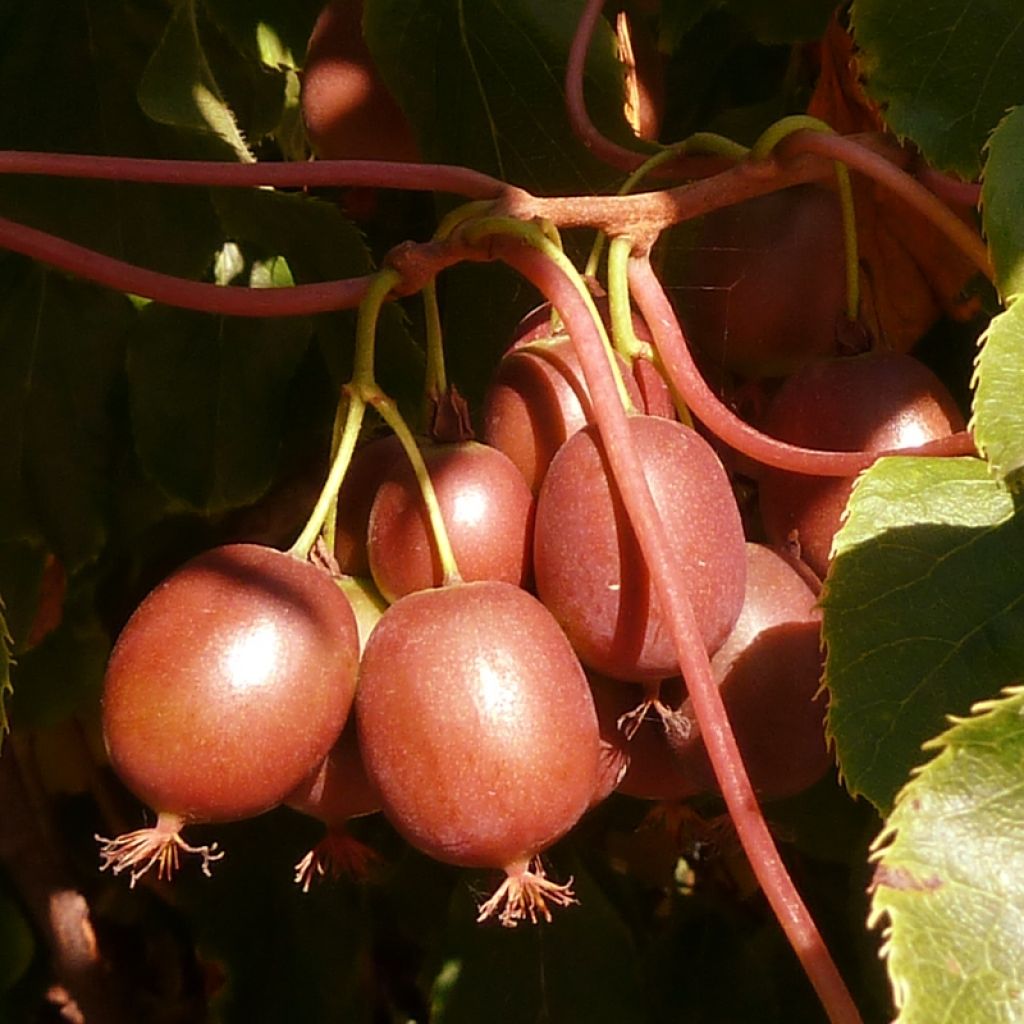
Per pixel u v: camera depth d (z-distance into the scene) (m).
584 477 0.27
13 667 0.43
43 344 0.40
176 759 0.26
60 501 0.40
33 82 0.38
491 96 0.34
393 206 0.40
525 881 0.26
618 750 0.28
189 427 0.38
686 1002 0.41
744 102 0.42
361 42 0.35
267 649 0.26
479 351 0.35
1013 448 0.24
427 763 0.26
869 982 0.38
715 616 0.27
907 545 0.26
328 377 0.39
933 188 0.30
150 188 0.38
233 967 0.42
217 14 0.37
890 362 0.30
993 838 0.22
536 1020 0.38
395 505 0.28
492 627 0.26
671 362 0.28
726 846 0.35
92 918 0.48
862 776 0.25
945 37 0.30
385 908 0.44
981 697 0.26
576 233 0.33
